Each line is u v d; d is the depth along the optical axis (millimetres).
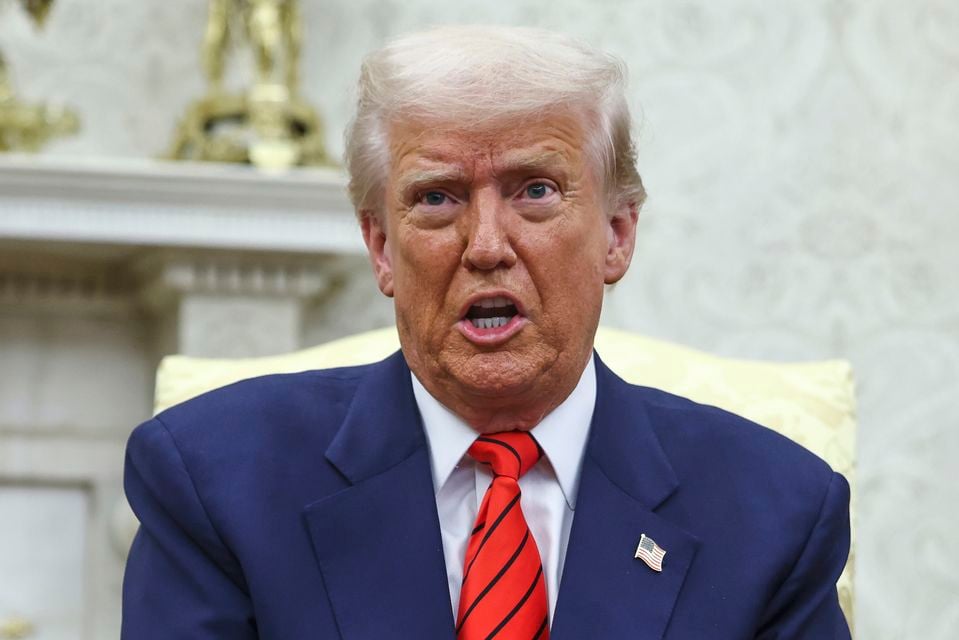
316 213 10625
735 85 11961
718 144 11914
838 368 6941
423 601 5270
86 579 11289
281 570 5305
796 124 11961
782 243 11883
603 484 5539
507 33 5316
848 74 12000
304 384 5855
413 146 5262
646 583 5355
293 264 10805
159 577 5457
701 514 5539
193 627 5316
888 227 11945
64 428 11359
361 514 5414
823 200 11930
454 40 5305
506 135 5195
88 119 11672
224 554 5379
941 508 11781
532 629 5230
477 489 5562
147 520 5535
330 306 11539
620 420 5703
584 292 5352
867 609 11648
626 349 7004
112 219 10500
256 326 10836
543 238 5230
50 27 11703
